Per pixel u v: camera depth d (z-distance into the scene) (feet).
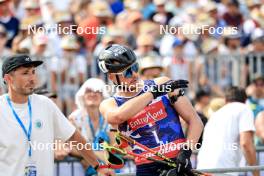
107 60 47.50
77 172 67.10
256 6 115.03
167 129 48.01
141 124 47.93
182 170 47.01
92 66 88.89
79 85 88.12
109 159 49.21
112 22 103.91
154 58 83.15
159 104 48.01
